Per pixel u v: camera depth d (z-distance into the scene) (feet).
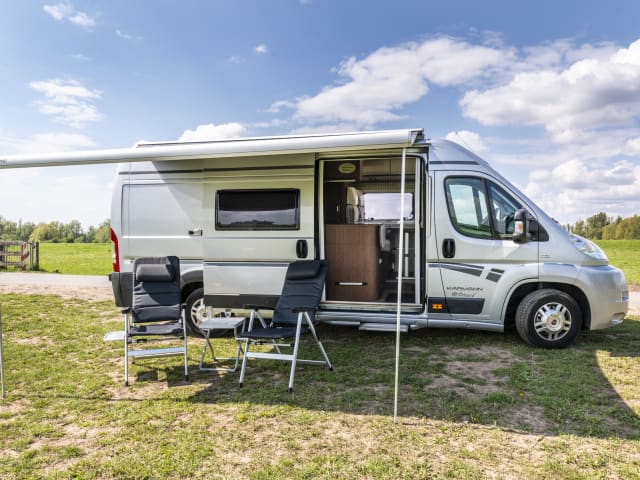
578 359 15.47
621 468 8.62
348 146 12.72
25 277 47.01
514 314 18.52
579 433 10.19
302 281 16.79
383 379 13.89
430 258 17.22
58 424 11.12
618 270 17.12
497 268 16.79
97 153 14.38
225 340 19.58
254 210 18.53
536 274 16.49
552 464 8.75
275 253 18.34
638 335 18.97
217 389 13.50
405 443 9.80
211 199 18.92
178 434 10.37
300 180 18.10
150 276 16.33
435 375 14.26
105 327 22.21
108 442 9.99
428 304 17.31
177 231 19.35
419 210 17.71
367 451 9.46
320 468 8.76
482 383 13.44
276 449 9.61
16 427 10.92
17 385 13.99
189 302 19.97
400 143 12.18
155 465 8.98
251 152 13.75
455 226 17.07
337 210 21.71
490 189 17.02
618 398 12.13
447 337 18.99
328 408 11.82
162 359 16.81
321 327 21.63
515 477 8.38
